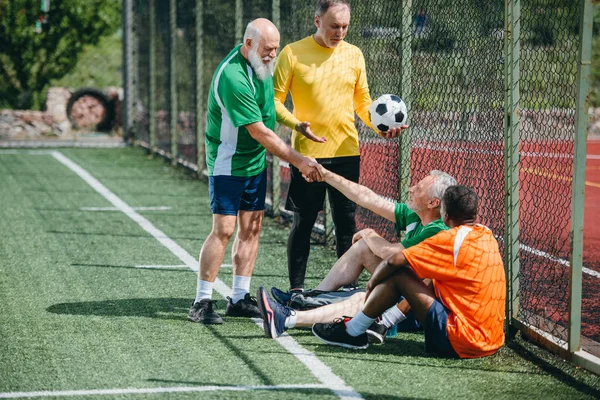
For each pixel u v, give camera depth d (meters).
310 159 7.54
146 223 12.50
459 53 8.18
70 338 7.14
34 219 12.68
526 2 7.95
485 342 6.63
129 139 23.25
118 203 14.26
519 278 7.28
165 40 19.80
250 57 7.23
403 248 6.91
